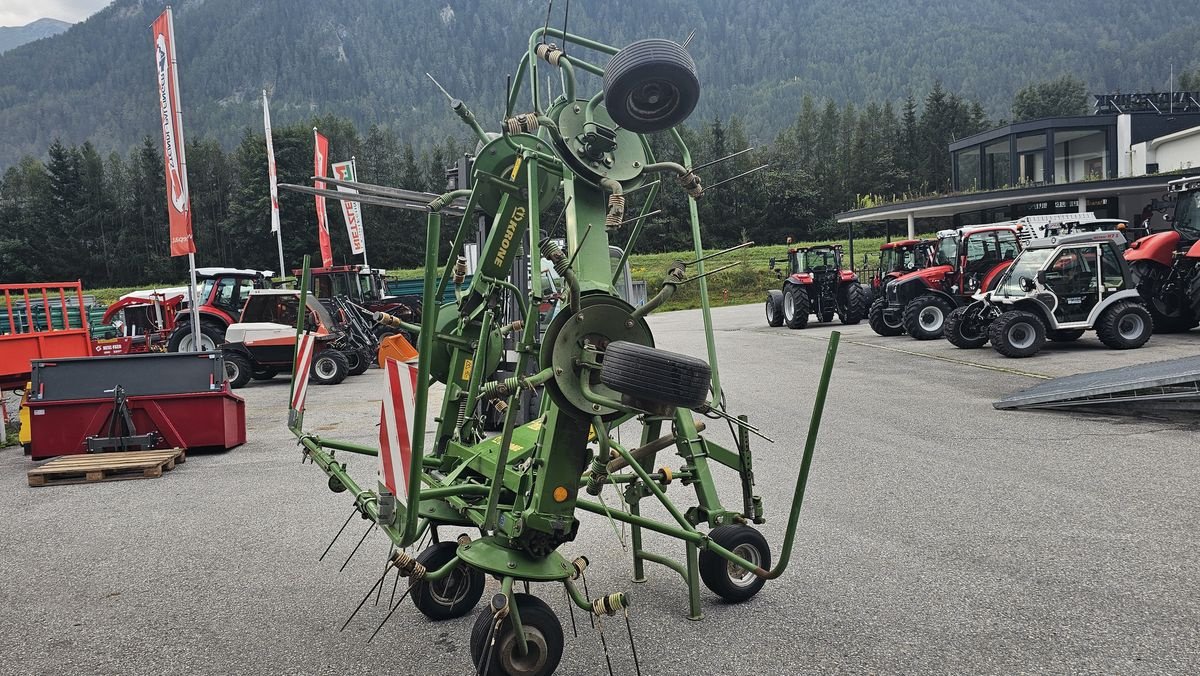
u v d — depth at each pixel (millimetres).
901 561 4793
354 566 5062
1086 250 14453
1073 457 7168
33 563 5289
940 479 6613
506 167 4945
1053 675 3391
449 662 3697
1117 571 4504
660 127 3867
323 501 6652
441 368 5285
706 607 4242
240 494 6973
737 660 3615
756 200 71125
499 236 4781
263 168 65562
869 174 84438
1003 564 4684
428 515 4070
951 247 19453
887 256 24562
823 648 3707
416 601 4125
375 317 5090
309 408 12133
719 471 7227
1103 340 14359
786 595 4348
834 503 6055
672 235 66750
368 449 4719
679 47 3736
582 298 3453
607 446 3443
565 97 4184
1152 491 6031
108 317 21562
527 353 3920
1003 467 6930
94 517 6398
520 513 3461
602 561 5016
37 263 69312
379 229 68125
